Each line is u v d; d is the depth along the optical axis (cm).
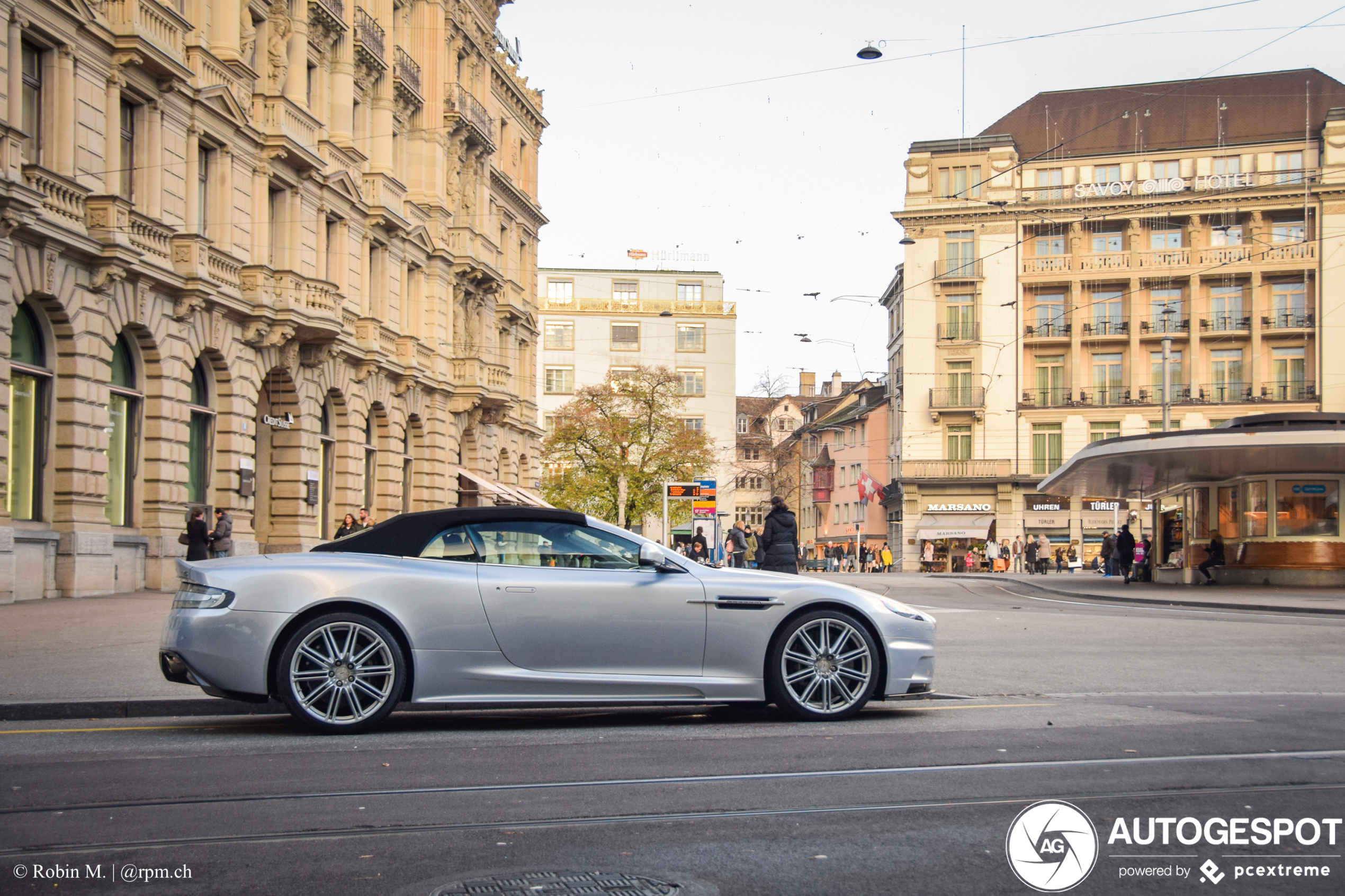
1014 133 6856
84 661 1195
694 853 498
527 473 5794
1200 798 591
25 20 2092
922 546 6812
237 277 2864
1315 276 6275
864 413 8275
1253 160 6425
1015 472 6712
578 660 826
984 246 6738
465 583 823
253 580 806
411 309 4181
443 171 4375
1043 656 1369
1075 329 6619
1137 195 6500
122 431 2503
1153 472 3547
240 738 797
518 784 632
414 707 864
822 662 862
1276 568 3319
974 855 495
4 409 2044
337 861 487
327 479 3481
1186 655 1395
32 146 2184
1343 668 1242
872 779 641
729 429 9175
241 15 2906
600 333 9144
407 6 4138
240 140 2902
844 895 444
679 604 840
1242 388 6394
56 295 2184
